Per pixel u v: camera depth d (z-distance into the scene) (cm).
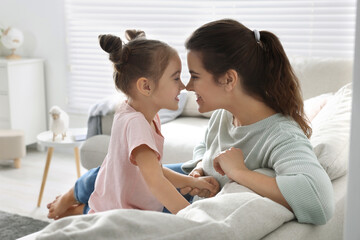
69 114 454
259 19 371
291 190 106
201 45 124
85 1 427
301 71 288
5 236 272
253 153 127
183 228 84
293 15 361
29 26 457
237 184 117
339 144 142
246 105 129
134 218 83
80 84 443
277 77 126
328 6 347
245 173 117
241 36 124
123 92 139
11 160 425
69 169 404
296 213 105
